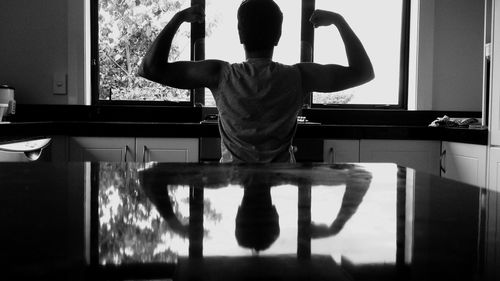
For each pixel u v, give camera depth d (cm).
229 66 121
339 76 124
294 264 28
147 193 58
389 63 354
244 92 117
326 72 124
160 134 262
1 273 26
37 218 42
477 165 250
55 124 258
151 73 122
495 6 243
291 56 347
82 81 325
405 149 279
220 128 122
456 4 340
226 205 50
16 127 220
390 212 46
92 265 28
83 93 325
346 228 39
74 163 91
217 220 42
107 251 31
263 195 56
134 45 340
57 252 31
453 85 342
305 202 52
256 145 117
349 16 352
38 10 323
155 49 120
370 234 37
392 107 354
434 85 341
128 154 263
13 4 321
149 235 36
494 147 237
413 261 29
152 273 27
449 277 26
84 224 40
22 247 32
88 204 50
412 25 347
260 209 48
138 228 39
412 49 347
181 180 69
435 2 338
